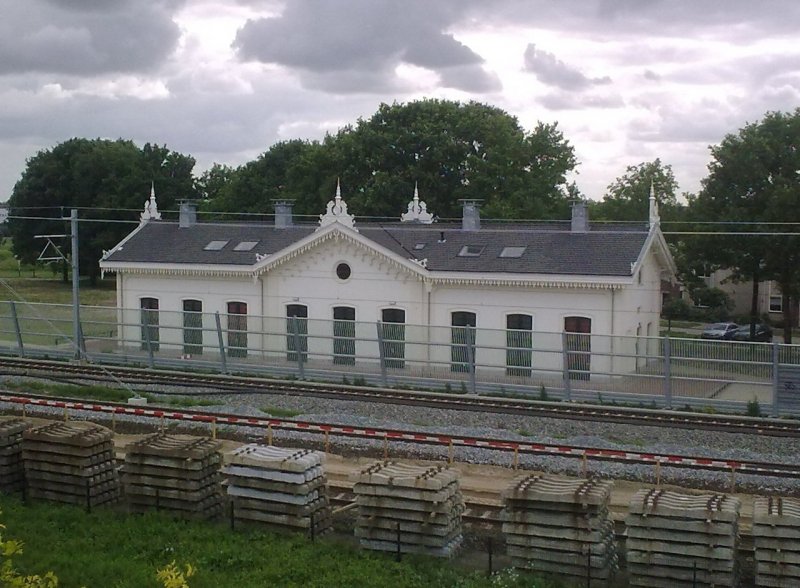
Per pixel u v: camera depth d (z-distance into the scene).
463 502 16.48
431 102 68.12
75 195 89.12
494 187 63.31
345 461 21.84
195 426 24.94
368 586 13.66
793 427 26.33
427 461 21.67
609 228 38.34
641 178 68.38
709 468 20.00
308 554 14.90
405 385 33.16
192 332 37.19
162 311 37.59
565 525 14.24
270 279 39.31
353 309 38.00
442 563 14.77
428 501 14.95
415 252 38.56
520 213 60.38
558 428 25.88
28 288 83.19
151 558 14.66
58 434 17.56
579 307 34.44
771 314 64.94
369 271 37.53
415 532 15.04
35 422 25.27
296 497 15.84
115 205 85.06
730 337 54.00
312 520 15.83
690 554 13.57
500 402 29.38
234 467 16.25
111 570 13.93
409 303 36.97
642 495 14.51
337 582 13.79
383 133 66.12
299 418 26.77
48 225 88.25
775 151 49.62
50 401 27.47
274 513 16.03
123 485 17.56
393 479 15.12
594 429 25.67
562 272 34.38
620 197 68.62
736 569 14.07
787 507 14.12
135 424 25.11
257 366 35.31
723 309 64.69
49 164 89.12
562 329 34.75
